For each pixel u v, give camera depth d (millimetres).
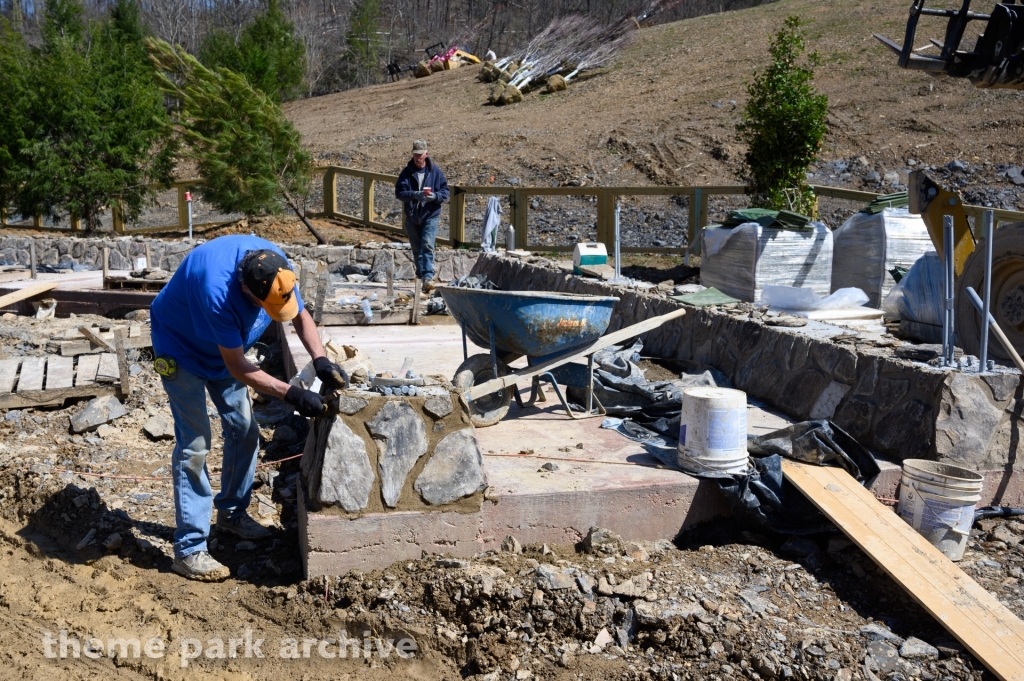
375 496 4605
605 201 13984
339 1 54281
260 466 6258
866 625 4219
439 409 4711
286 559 5012
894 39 23703
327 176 18344
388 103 30000
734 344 7090
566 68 28328
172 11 50562
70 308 11500
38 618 4578
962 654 3984
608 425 6109
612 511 4898
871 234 8914
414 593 4410
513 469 5160
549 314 5840
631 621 4195
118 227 17719
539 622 4230
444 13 57906
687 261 12438
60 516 5695
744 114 12094
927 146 17656
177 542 4871
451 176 19797
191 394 4754
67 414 7473
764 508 4969
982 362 5320
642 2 46094
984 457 5223
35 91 16438
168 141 17656
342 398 4598
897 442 5367
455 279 14133
